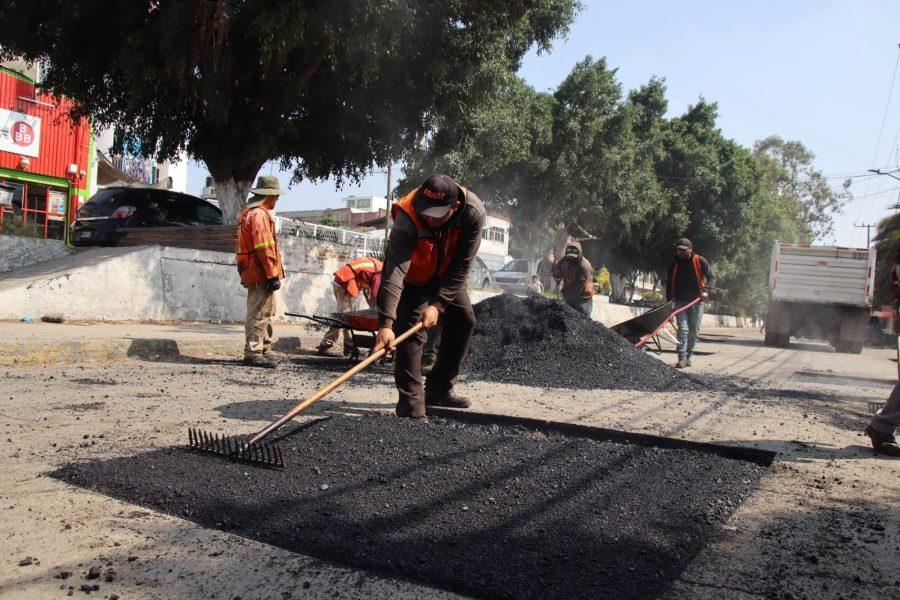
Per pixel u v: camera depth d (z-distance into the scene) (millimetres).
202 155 13648
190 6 11250
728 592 2205
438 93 13750
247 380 6531
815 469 3840
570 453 3660
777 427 5121
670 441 4234
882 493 3410
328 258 15062
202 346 8688
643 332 10727
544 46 17016
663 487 3221
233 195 13727
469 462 3393
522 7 13445
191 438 3553
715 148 35812
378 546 2418
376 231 39750
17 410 4559
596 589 2137
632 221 28891
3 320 9086
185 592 2066
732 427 5016
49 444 3705
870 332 26062
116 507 2779
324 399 5652
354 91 13633
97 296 10477
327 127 14234
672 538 2604
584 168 26125
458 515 2734
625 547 2492
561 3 16297
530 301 8656
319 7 11359
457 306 4781
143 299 11164
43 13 11820
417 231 4121
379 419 4086
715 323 40438
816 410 6168
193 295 12016
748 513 3004
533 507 2855
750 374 9812
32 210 18359
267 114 13023
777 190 58219
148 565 2246
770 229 44156
